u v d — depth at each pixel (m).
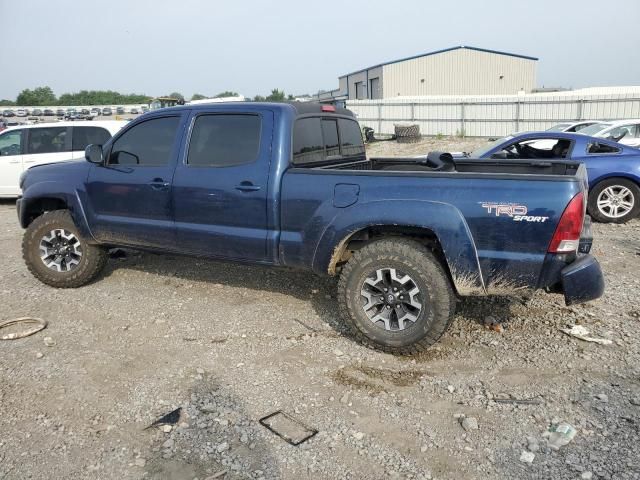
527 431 3.12
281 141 4.44
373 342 4.13
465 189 3.75
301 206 4.29
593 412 3.28
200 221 4.83
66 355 4.20
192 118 4.89
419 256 3.88
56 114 68.75
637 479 2.67
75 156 11.30
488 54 43.03
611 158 8.50
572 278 3.57
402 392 3.59
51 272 5.71
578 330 4.39
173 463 2.91
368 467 2.85
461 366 3.93
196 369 3.95
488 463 2.86
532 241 3.60
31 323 4.85
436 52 42.19
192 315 4.98
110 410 3.43
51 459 2.96
